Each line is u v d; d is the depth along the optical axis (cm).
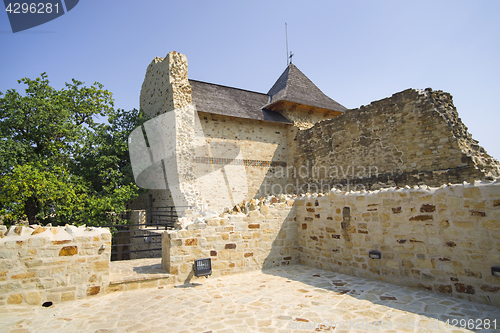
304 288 473
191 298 432
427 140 970
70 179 1129
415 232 455
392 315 348
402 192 477
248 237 604
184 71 1267
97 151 1265
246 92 1733
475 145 931
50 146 1151
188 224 540
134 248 1199
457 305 370
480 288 377
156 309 387
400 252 473
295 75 1838
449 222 415
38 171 1004
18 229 408
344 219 570
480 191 384
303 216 671
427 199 443
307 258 652
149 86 1523
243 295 444
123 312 378
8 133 1100
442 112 950
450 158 901
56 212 1026
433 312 351
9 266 388
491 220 371
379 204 508
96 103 1416
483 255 376
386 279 490
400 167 1049
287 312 370
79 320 352
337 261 580
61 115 1184
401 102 1059
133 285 475
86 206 1113
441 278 420
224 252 568
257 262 609
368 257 521
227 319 350
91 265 444
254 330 318
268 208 645
